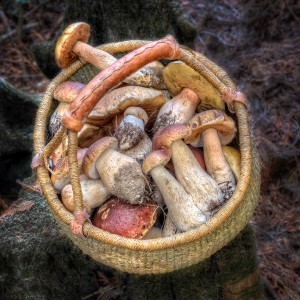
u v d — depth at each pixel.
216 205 0.80
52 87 0.92
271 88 1.56
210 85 0.85
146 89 0.87
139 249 0.74
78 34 0.89
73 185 0.76
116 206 0.82
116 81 0.76
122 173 0.81
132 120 0.85
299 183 1.33
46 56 1.38
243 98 0.84
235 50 1.76
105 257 0.78
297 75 1.58
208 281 0.94
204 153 0.85
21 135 1.37
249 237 0.95
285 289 1.12
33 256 0.98
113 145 0.84
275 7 1.76
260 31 1.77
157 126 0.87
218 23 1.88
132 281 0.95
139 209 0.80
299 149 1.38
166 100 0.89
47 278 0.99
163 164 0.82
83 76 0.96
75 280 1.00
